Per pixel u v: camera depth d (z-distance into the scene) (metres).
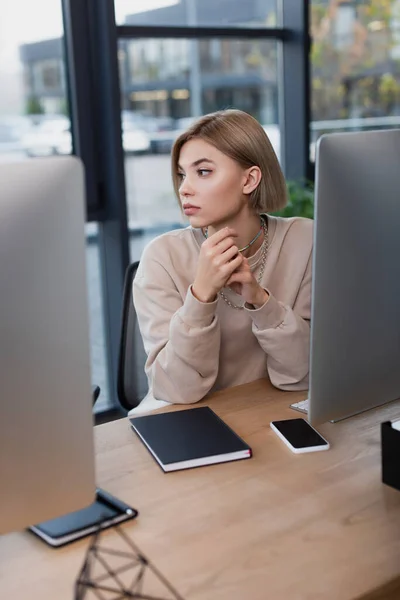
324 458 1.22
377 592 0.89
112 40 2.95
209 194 1.50
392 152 1.14
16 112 2.92
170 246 1.67
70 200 0.85
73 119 3.04
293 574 0.92
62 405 0.90
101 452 1.25
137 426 1.32
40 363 0.87
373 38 3.79
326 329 1.14
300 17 3.46
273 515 1.05
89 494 0.96
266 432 1.32
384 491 1.11
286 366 1.52
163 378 1.49
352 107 3.79
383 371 1.24
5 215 0.82
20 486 0.90
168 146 3.29
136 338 1.88
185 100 3.31
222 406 1.45
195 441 1.25
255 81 3.52
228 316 1.61
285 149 3.69
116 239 3.16
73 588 0.90
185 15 3.22
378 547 0.97
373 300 1.18
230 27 3.33
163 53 3.19
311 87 3.60
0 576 0.92
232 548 0.97
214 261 1.43
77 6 2.91
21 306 0.85
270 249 1.66
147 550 0.97
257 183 1.53
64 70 3.00
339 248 1.11
